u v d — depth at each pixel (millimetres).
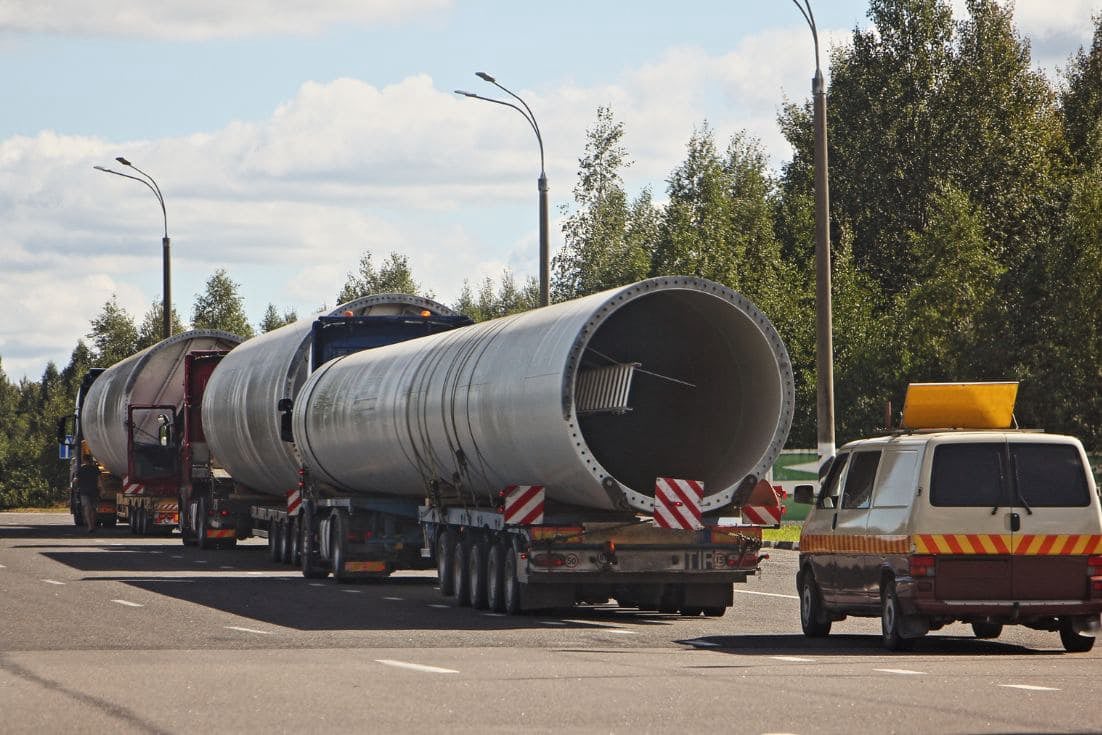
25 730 31953
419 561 84562
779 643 52344
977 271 161875
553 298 185375
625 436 63500
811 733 30875
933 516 48312
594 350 61812
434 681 39969
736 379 63438
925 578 48031
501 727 31984
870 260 196125
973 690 37781
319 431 86188
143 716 33844
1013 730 31172
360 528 83812
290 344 97000
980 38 196000
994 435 48906
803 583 55688
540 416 59094
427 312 98000
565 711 34281
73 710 34844
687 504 60188
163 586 80125
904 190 194875
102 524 155125
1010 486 48594
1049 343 139500
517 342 63125
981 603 48156
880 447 51719
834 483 54812
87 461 157125
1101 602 48406
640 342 63594
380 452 77125
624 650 49500
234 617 62250
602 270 179750
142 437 132500
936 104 194500
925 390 52062
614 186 187875
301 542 95500
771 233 191000
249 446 102562
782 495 61875
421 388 71188
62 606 67250
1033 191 190250
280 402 94125
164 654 48156
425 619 61719
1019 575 48312
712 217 177500
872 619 64250
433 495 72562
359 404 79312
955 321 158500
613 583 62906
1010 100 194375
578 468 58531
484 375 64438
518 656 47219
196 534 121125
